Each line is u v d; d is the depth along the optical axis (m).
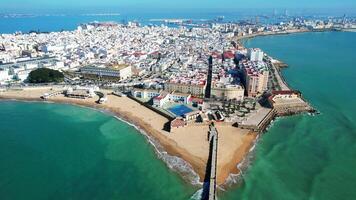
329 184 157.62
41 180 158.12
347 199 146.25
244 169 169.62
